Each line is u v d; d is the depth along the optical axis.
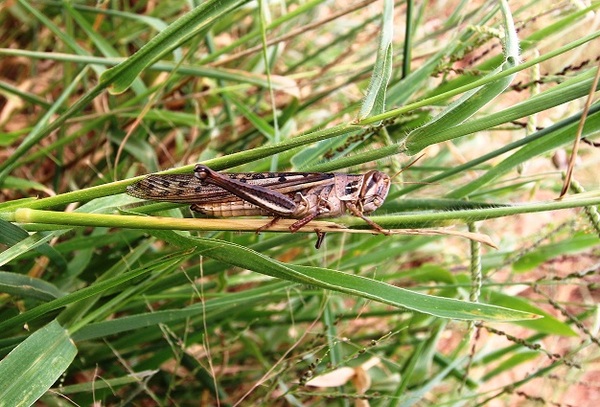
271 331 0.33
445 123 0.19
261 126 0.30
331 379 0.27
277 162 0.26
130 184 0.20
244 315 0.31
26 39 0.38
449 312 0.20
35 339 0.21
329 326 0.28
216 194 0.21
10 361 0.20
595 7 0.26
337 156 0.25
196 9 0.22
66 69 0.34
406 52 0.28
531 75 0.25
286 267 0.20
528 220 0.42
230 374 0.32
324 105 0.41
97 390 0.27
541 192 0.43
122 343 0.28
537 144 0.24
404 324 0.31
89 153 0.33
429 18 0.42
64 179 0.34
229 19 0.35
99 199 0.23
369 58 0.38
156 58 0.23
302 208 0.22
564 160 0.31
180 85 0.33
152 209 0.22
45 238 0.21
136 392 0.26
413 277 0.32
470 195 0.29
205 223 0.20
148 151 0.31
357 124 0.19
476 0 0.34
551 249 0.31
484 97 0.20
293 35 0.30
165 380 0.30
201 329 0.29
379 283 0.20
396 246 0.31
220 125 0.34
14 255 0.21
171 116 0.33
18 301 0.25
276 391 0.31
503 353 0.32
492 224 0.41
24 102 0.35
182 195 0.21
